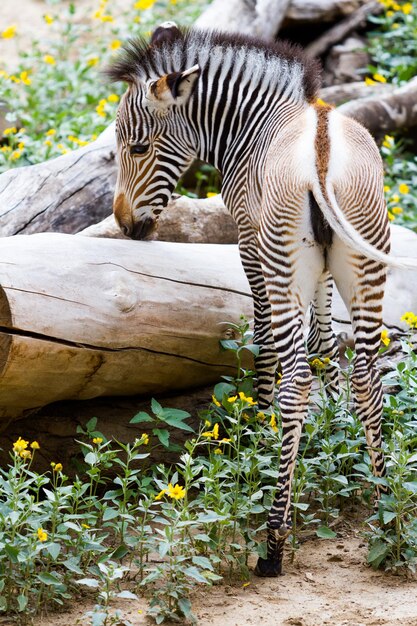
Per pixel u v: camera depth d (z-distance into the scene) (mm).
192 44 8484
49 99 15820
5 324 7164
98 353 7656
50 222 10461
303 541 7637
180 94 8281
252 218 8234
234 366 8734
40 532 6219
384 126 14609
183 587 6551
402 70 16422
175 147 8633
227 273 8766
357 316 7277
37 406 7918
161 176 8672
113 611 6453
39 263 7504
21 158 12492
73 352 7473
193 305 8289
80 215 10578
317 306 8609
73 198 10609
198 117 8484
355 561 7305
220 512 6816
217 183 14070
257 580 7035
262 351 8344
